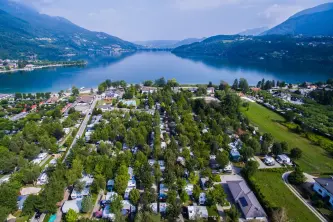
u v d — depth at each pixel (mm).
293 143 117875
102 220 60406
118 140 117812
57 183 72500
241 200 72438
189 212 68375
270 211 69062
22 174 81625
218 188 75750
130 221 66000
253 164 89312
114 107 178875
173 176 79625
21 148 105812
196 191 74438
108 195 74812
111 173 83312
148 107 176500
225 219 67188
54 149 105188
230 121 133875
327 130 125438
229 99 163250
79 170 83438
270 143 112938
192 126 124562
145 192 71812
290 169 94375
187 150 98500
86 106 177000
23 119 143750
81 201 70500
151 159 98875
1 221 60812
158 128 122625
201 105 164250
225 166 92125
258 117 156000
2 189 67938
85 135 122625
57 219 66938
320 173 91938
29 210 65812
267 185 83812
